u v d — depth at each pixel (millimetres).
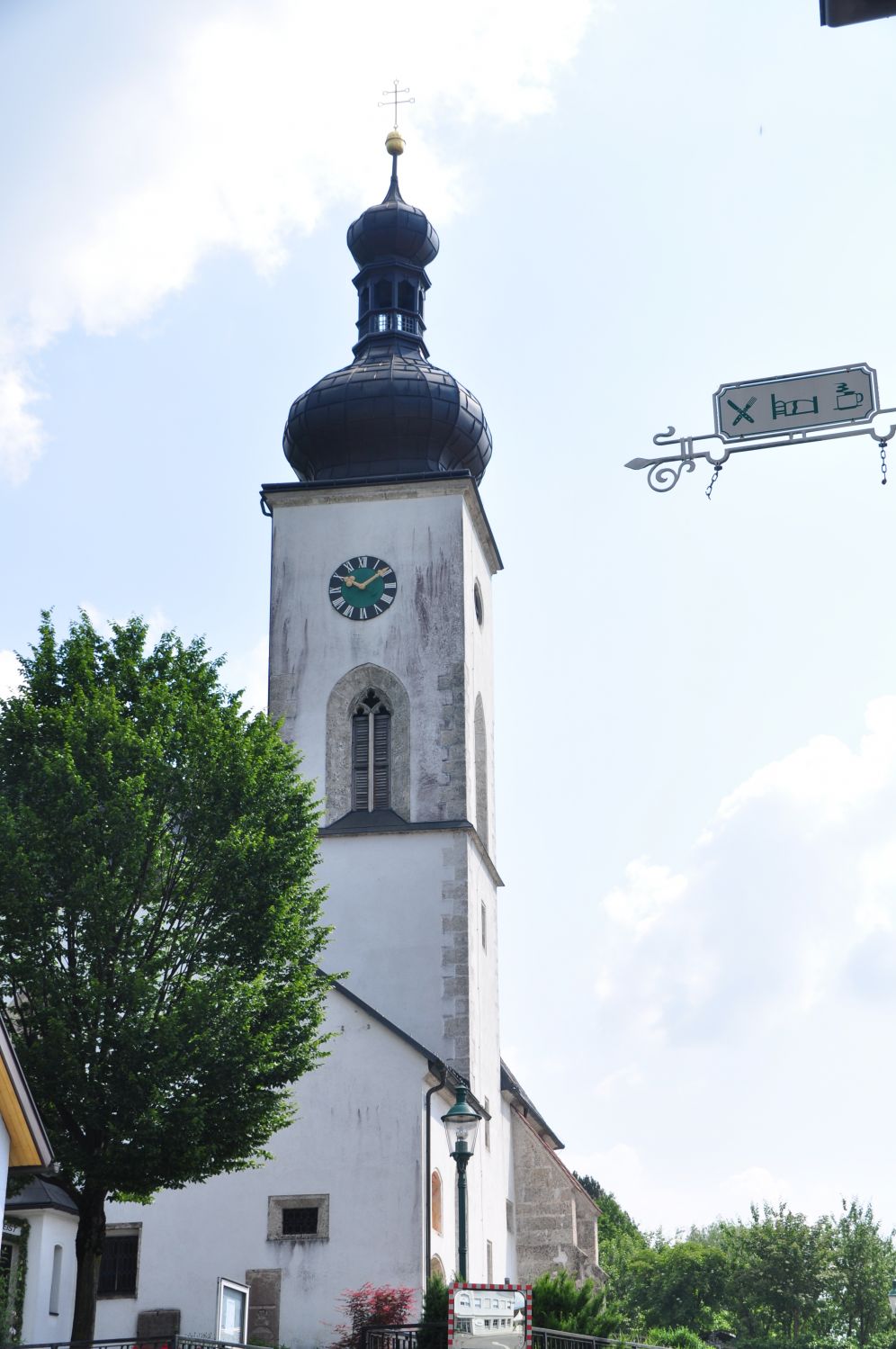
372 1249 36031
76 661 31516
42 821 28844
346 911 44344
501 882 50531
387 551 48031
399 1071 37406
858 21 8023
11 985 28219
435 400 49906
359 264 53625
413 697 46531
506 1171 49125
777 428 13133
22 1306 31984
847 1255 80250
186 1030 28031
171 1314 35656
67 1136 27672
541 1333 27984
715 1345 61375
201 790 30344
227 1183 36719
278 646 47531
